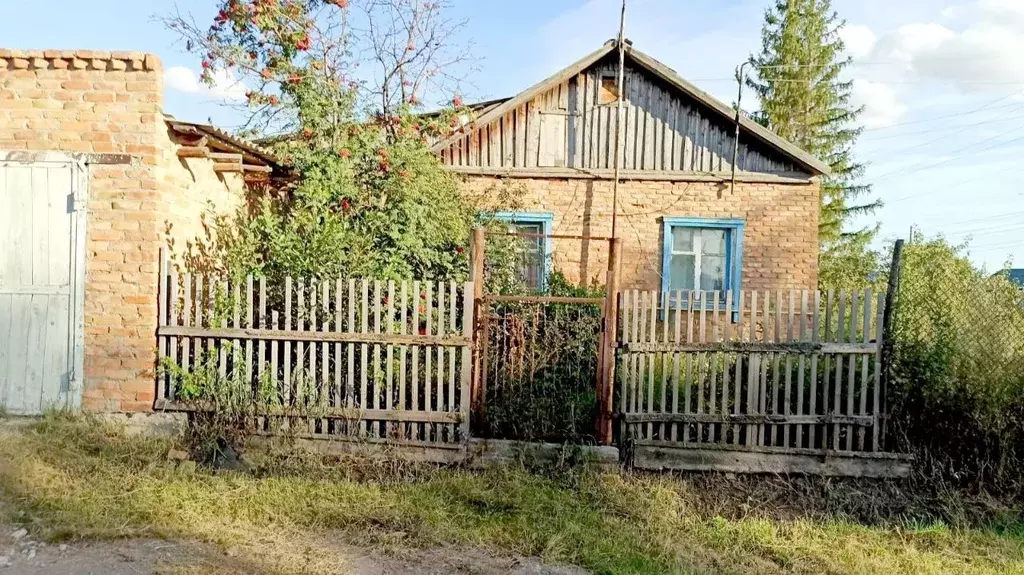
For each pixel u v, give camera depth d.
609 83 11.16
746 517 5.20
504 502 5.16
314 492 5.13
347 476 5.53
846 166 26.30
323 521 4.73
